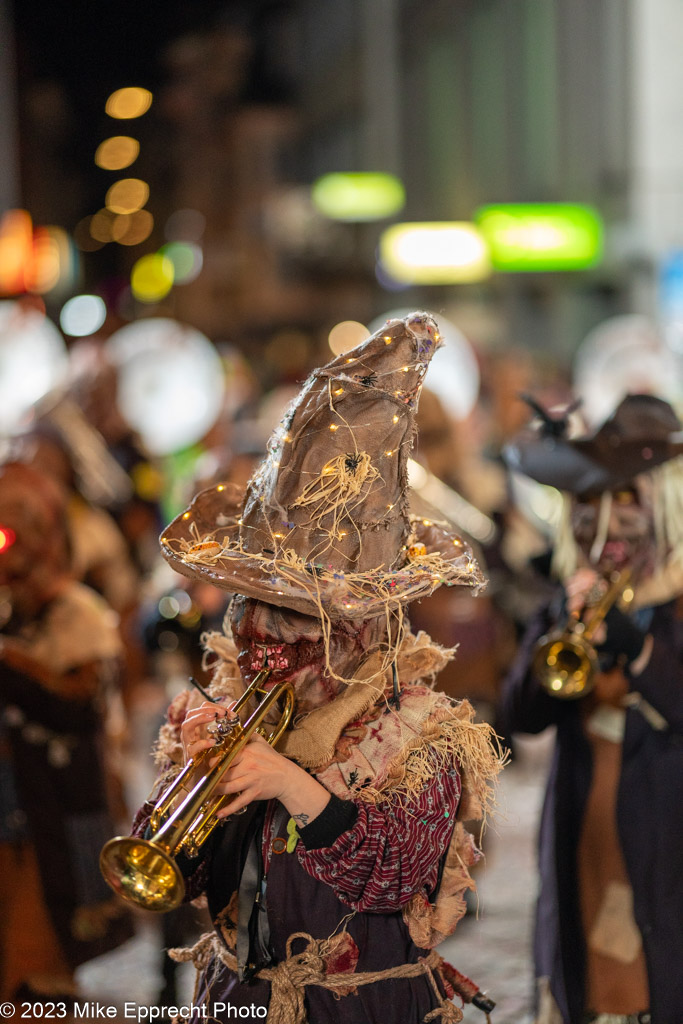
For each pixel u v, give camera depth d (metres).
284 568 2.73
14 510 5.06
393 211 31.91
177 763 3.09
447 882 3.00
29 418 8.13
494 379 12.42
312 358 21.06
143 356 10.66
